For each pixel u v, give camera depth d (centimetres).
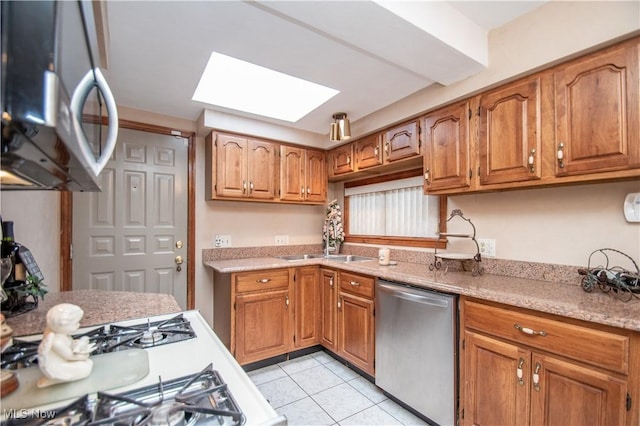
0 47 38
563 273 174
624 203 154
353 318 239
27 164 58
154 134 263
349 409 196
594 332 118
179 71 191
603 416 115
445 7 153
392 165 263
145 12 138
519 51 161
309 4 125
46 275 189
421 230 269
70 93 49
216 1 131
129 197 253
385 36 147
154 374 83
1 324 82
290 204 339
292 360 266
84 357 80
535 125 158
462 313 164
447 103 202
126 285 251
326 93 236
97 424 60
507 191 201
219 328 267
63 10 44
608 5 132
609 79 134
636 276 137
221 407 69
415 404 185
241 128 271
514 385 141
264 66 187
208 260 286
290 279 266
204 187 287
